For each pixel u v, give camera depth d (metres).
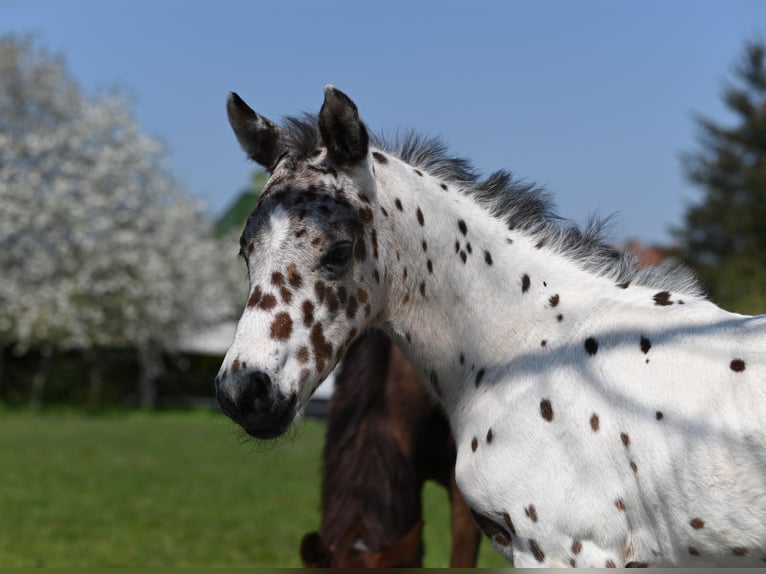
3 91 25.80
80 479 12.09
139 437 18.17
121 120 26.45
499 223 3.37
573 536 2.93
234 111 3.21
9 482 11.62
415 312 3.30
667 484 2.83
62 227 25.20
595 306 3.17
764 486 2.71
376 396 4.52
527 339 3.21
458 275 3.29
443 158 3.47
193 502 10.45
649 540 2.89
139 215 26.78
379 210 3.16
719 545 2.79
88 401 25.64
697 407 2.84
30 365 26.42
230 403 2.80
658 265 3.28
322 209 3.00
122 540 8.05
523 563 3.03
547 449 3.01
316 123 3.20
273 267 2.94
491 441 3.13
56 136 25.39
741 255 29.67
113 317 25.69
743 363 2.84
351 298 3.04
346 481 4.25
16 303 24.50
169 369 29.75
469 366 3.30
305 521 9.29
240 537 8.32
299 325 2.92
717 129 35.75
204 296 28.16
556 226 3.42
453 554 4.62
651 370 2.96
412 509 4.33
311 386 2.97
